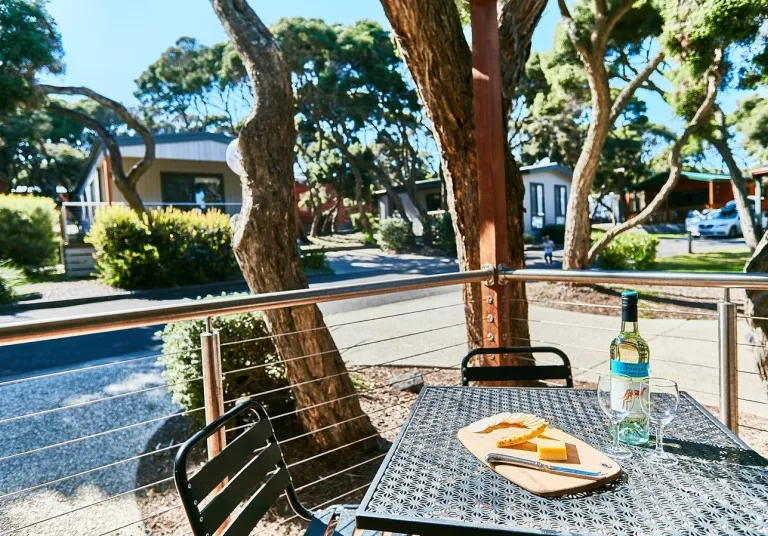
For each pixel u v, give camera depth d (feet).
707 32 15.40
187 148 55.52
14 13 37.96
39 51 38.58
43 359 18.97
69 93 42.57
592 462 3.99
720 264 44.37
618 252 37.11
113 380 16.08
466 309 11.22
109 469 10.39
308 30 59.77
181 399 11.28
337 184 87.15
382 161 85.61
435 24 9.59
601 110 27.81
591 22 27.81
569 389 6.02
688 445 4.36
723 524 3.19
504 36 11.50
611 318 23.56
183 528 8.29
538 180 83.61
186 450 3.99
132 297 32.83
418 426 4.94
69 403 14.03
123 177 45.34
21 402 14.28
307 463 10.24
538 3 11.44
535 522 3.24
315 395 10.17
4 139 80.74
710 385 13.64
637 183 95.55
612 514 3.33
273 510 8.66
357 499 8.87
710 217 80.07
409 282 7.77
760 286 6.41
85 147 109.91
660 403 4.70
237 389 11.47
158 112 103.35
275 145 9.88
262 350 11.51
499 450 4.27
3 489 9.70
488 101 9.05
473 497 3.58
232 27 10.27
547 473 3.85
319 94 65.36
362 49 62.23
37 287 35.12
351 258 57.98
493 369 6.97
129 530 8.25
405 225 65.36
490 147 9.11
